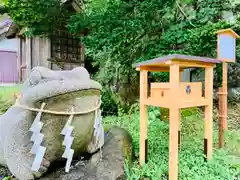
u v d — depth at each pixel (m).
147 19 4.14
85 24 4.25
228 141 3.15
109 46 4.49
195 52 4.01
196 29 3.78
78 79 2.12
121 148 2.56
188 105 2.20
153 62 2.24
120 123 4.06
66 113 1.96
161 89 2.23
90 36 4.63
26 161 2.01
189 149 2.77
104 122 4.27
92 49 4.81
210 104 2.46
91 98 2.11
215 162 2.43
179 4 4.33
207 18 4.08
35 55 7.30
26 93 2.03
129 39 4.38
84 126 2.13
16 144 2.02
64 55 7.61
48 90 1.86
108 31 4.14
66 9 5.93
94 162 2.30
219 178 2.19
